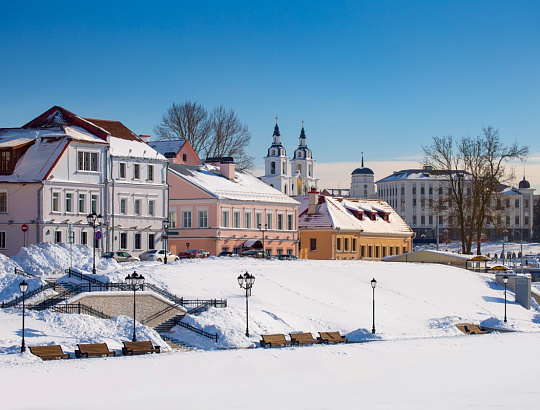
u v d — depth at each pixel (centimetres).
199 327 6028
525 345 6184
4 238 8350
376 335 6469
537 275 12181
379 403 4088
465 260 10462
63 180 8444
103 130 8950
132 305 6119
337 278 8169
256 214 10844
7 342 5212
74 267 7044
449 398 4222
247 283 6116
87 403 3981
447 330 7012
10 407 3881
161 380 4553
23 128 9162
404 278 8700
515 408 3981
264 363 5147
